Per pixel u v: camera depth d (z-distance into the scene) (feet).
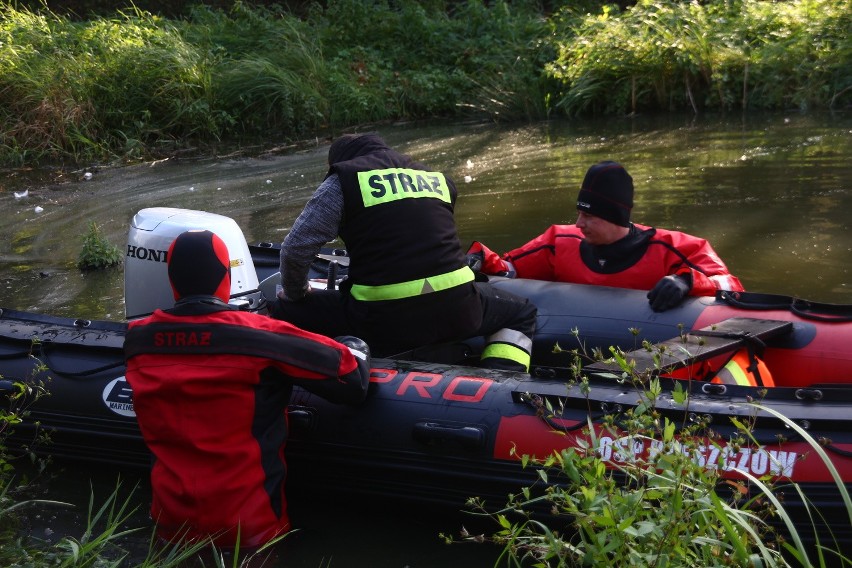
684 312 13.24
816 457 9.87
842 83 36.99
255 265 16.80
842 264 18.47
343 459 11.60
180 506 10.66
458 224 23.03
